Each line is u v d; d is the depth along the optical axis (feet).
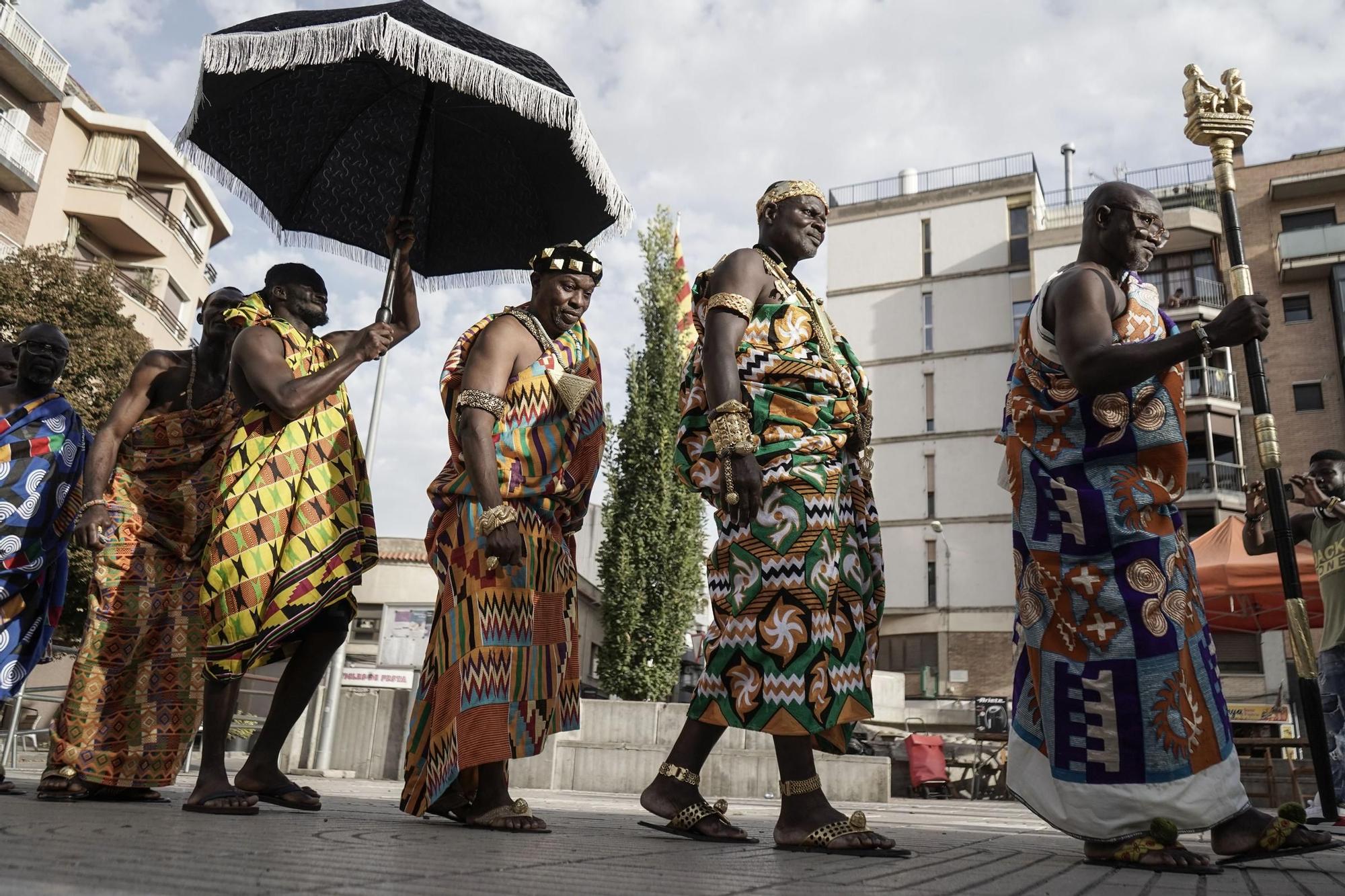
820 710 7.97
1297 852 7.10
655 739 34.68
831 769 33.17
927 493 108.47
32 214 80.02
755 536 8.43
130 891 3.44
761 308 9.00
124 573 11.58
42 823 6.51
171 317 90.02
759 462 8.52
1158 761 7.34
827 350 9.08
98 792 11.04
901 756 50.16
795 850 7.70
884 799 32.78
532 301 10.53
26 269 54.34
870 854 7.54
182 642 11.67
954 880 5.60
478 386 9.56
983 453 107.34
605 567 65.62
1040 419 8.34
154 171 93.86
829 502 8.54
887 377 113.39
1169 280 100.42
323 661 10.67
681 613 64.75
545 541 9.91
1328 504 17.31
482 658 9.12
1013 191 113.09
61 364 13.17
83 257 86.48
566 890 4.20
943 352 111.65
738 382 8.50
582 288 10.43
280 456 10.22
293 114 12.66
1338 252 91.91
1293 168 98.78
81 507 13.25
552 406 10.09
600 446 10.64
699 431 9.11
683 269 73.56
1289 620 8.39
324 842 6.11
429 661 9.78
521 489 9.68
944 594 104.42
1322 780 8.13
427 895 3.79
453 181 13.57
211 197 98.84
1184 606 7.74
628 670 63.00
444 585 9.68
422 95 13.03
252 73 12.01
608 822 11.01
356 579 10.58
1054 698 7.75
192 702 11.60
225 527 9.71
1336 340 92.27
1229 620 31.78
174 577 11.82
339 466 10.71
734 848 7.62
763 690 8.08
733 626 8.38
